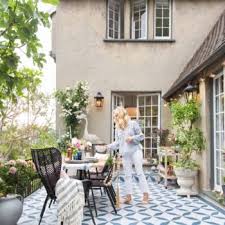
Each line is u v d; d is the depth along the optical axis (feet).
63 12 35.14
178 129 24.27
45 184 15.29
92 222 15.96
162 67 34.40
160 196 22.65
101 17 34.94
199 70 20.99
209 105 22.45
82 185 13.69
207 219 16.58
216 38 25.00
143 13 35.40
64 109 33.27
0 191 13.80
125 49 34.65
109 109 34.27
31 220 16.43
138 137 20.20
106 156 23.11
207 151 22.35
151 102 34.94
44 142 31.50
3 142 27.53
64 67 34.78
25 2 7.34
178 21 34.65
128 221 16.19
